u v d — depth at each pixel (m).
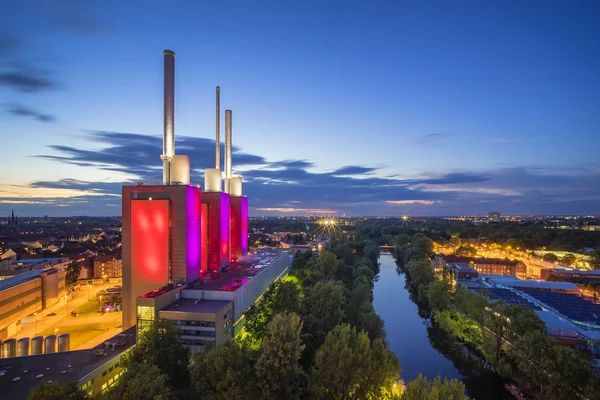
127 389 74.19
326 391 97.38
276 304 138.38
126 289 149.25
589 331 131.38
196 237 157.38
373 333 135.25
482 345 131.75
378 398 94.06
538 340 104.69
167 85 169.25
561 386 92.44
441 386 75.12
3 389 83.06
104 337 142.00
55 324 158.25
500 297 176.00
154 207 147.25
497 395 115.31
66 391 72.06
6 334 143.62
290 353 92.88
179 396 93.88
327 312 149.25
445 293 172.88
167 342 103.12
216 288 146.12
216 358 87.06
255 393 90.31
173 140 171.00
